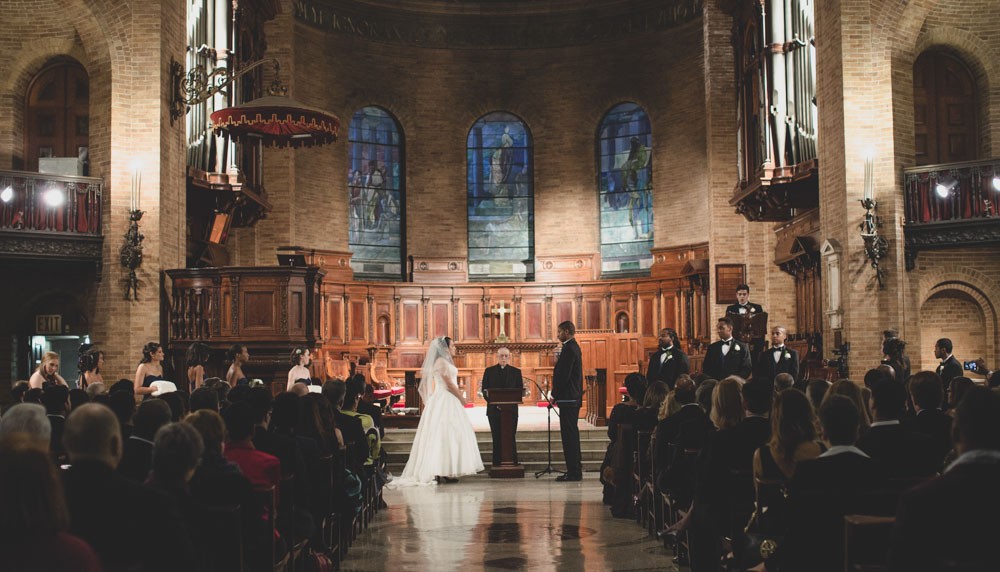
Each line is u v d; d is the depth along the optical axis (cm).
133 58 1816
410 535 1147
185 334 1780
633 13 3038
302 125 1717
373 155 3083
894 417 649
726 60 2677
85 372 1498
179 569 424
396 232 3119
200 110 2030
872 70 1773
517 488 1568
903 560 385
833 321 1791
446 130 3128
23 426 488
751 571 660
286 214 2744
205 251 2159
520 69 3138
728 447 746
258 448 786
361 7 3012
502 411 1730
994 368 1855
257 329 1742
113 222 1795
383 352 2925
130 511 420
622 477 1258
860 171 1766
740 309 1584
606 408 2270
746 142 2261
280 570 706
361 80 3038
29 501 306
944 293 1878
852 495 548
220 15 2109
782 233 2452
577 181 3120
